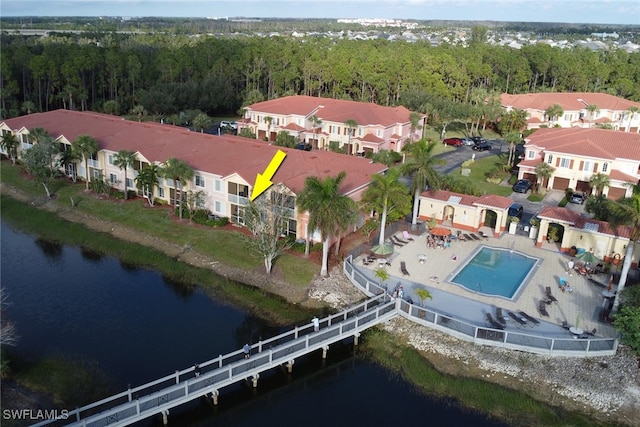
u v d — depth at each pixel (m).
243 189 56.81
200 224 59.03
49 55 118.31
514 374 35.66
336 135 93.50
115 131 75.94
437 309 41.81
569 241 52.56
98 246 57.03
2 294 47.06
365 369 37.66
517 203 67.44
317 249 52.41
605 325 39.78
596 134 75.69
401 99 117.25
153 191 65.19
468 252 52.78
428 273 48.00
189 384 32.41
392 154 83.69
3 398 33.56
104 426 29.48
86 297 47.06
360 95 129.12
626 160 68.50
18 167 80.38
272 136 99.69
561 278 46.78
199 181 60.50
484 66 136.38
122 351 39.16
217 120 124.44
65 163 72.19
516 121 105.06
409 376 36.47
